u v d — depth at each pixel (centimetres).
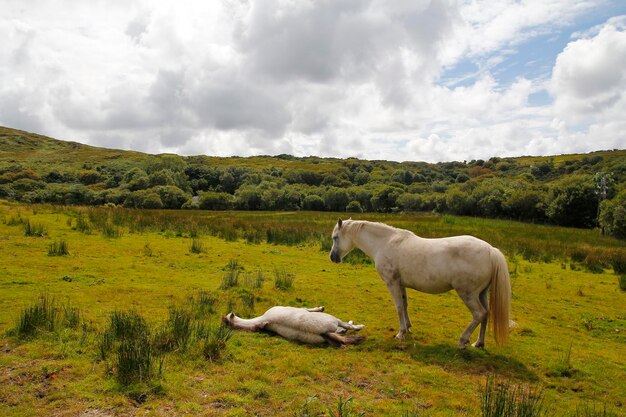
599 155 11175
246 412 423
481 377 555
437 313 861
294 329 654
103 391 444
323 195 7244
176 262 1221
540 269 1486
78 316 652
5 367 489
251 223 2278
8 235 1371
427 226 2802
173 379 479
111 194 6056
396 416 430
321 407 435
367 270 1291
